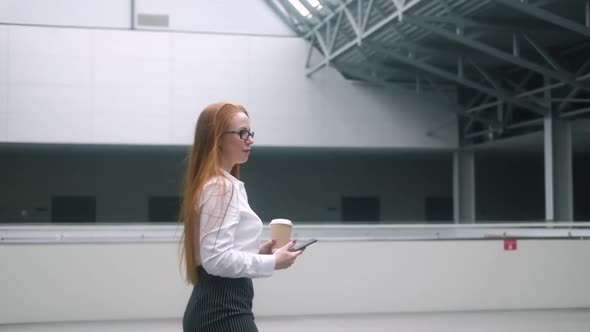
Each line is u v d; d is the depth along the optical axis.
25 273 6.09
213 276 1.86
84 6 17.17
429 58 16.09
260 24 17.97
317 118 18.17
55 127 16.92
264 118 17.92
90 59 17.11
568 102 15.54
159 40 17.41
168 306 6.22
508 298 6.78
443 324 6.19
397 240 6.57
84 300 6.14
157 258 6.22
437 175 24.86
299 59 18.06
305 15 16.72
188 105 17.50
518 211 25.75
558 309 6.88
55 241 6.20
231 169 2.10
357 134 18.39
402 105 18.64
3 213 21.59
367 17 13.61
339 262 6.48
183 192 1.97
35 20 16.97
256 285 6.38
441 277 6.65
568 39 14.32
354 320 6.31
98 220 22.20
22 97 16.80
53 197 21.94
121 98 17.22
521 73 17.66
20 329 5.93
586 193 26.70
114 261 6.18
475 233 8.65
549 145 15.84
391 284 6.55
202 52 17.61
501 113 18.02
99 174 22.27
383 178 24.55
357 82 18.36
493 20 12.66
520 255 6.80
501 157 24.55
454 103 18.55
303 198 24.06
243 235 1.87
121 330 5.88
